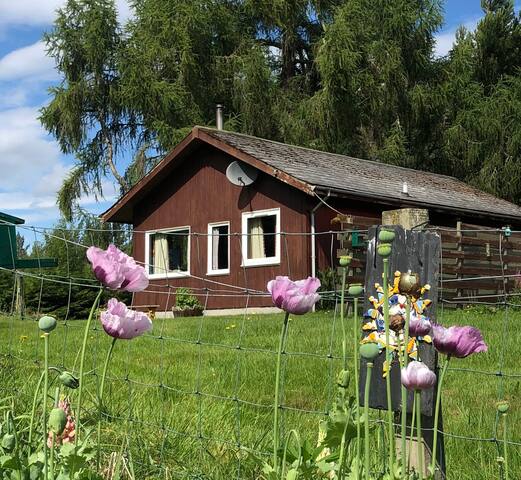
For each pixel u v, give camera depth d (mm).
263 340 7730
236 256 17031
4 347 7051
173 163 18000
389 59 27266
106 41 27719
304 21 30766
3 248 7598
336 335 7598
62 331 8250
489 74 31500
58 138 28438
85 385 4363
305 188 14930
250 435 3584
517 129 28203
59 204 29125
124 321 1845
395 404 2471
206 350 7051
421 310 2492
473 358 6363
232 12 30125
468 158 28469
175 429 3582
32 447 2531
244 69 27438
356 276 13414
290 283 1836
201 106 27875
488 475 3123
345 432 1893
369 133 28656
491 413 4359
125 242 25484
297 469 1980
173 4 27781
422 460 1760
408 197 16250
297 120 27438
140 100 26781
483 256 14266
